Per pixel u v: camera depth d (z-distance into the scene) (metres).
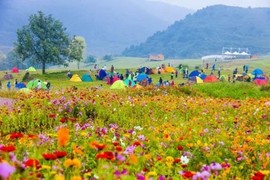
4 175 3.22
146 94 29.52
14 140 8.81
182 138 10.63
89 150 7.89
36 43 114.94
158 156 8.20
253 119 17.30
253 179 6.08
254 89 33.66
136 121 16.45
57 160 6.02
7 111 15.08
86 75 85.62
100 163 5.88
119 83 52.44
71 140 9.34
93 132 10.59
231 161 9.52
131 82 63.66
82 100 17.53
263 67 186.88
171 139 10.86
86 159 7.32
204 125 14.73
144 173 6.27
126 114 17.59
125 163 6.35
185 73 94.69
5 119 13.95
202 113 18.16
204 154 9.73
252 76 88.56
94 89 24.73
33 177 4.79
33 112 14.88
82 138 9.73
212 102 22.00
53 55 114.44
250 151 10.20
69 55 124.56
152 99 21.77
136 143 8.06
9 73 116.25
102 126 13.78
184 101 21.92
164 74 100.81
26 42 113.12
